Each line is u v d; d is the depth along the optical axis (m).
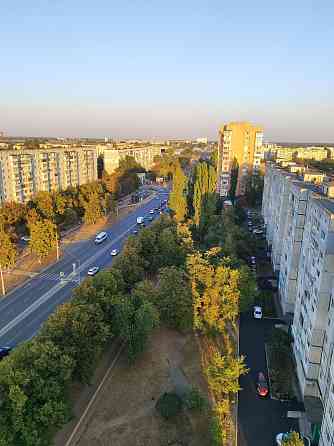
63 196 128.00
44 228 87.00
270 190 104.62
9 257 77.25
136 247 78.75
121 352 54.72
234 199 151.12
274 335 56.72
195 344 56.91
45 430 36.72
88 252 98.75
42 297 71.25
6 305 67.88
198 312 60.00
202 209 109.69
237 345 56.62
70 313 48.00
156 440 39.69
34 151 135.25
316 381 43.47
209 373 45.75
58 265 88.38
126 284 65.06
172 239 83.81
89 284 57.22
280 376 48.62
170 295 58.22
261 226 121.19
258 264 89.38
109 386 47.62
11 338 57.28
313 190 58.19
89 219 124.62
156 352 54.78
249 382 48.53
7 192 123.50
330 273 40.38
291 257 60.84
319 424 39.09
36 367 39.22
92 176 179.88
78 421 41.94
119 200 173.75
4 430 33.69
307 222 51.41
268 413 43.34
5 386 36.97
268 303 68.56
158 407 42.53
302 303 50.03
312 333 42.59
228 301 58.44
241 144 149.25
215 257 74.44
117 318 51.75
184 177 123.00
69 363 40.91
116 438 39.84
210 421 40.47
